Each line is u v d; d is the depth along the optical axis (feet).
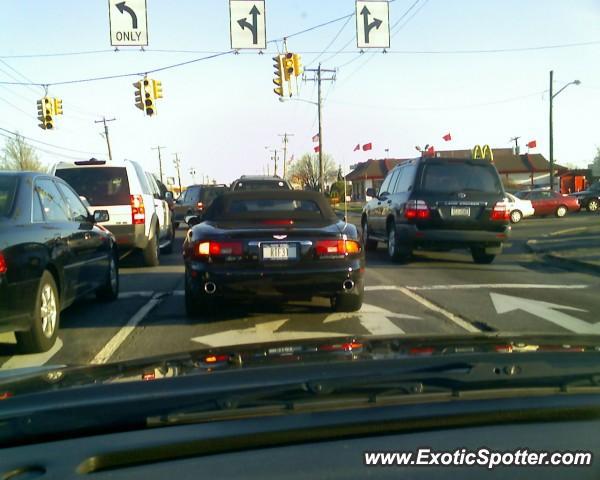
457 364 8.68
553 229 70.49
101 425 6.91
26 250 17.06
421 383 7.78
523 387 7.59
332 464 6.05
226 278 20.15
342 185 174.40
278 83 63.82
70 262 20.67
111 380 8.50
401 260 40.63
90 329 21.42
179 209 87.81
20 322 16.67
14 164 175.01
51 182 21.80
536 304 25.17
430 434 6.54
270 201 24.26
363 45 55.26
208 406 7.19
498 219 37.35
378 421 6.63
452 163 38.45
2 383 9.03
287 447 6.31
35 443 6.68
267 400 7.27
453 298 26.61
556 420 6.89
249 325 21.54
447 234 37.19
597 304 25.17
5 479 6.00
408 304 25.18
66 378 9.01
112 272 27.02
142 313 24.02
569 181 165.89
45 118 75.66
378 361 8.90
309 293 20.70
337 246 20.74
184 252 22.08
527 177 214.48
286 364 8.85
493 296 27.14
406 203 37.99
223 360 9.57
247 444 6.38
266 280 20.20
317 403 7.09
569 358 9.03
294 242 20.47
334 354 9.65
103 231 26.43
